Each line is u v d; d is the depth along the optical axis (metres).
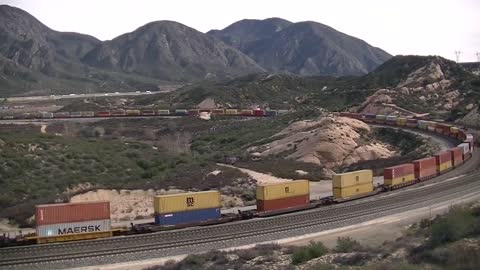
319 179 83.69
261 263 35.66
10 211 57.62
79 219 46.44
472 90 184.62
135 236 46.72
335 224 52.25
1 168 67.81
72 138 95.88
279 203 58.16
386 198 63.25
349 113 161.62
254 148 118.88
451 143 104.94
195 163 83.25
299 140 111.25
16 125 143.25
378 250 33.47
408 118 142.00
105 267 39.62
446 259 25.56
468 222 32.41
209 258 39.03
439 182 73.94
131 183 69.88
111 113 192.12
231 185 70.56
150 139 144.88
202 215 52.84
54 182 67.81
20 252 41.84
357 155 104.75
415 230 44.62
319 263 32.09
